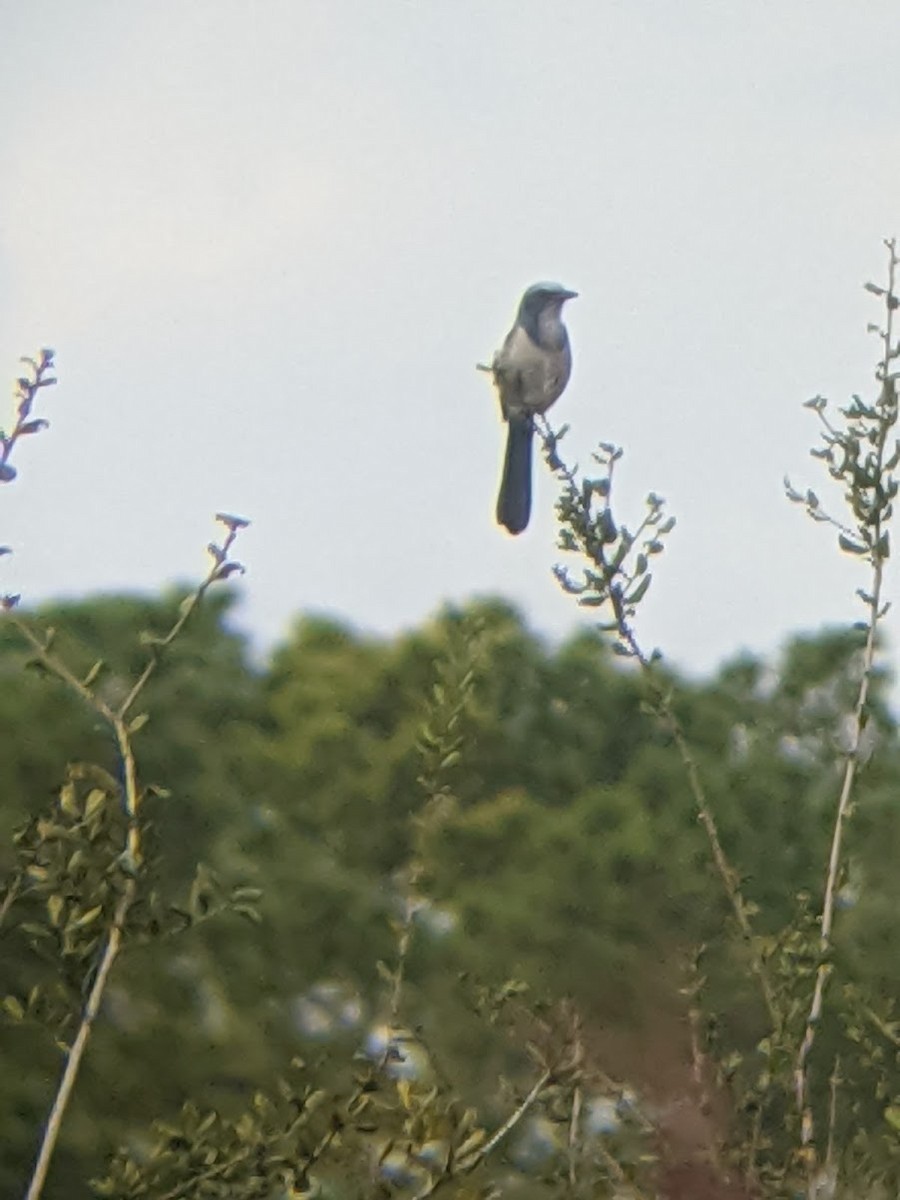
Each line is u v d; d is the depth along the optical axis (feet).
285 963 81.46
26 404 22.21
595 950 80.48
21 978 61.41
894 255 26.08
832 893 24.81
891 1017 26.32
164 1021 77.92
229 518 22.16
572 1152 24.45
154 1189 21.62
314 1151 21.81
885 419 25.89
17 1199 76.13
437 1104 21.48
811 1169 23.44
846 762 25.76
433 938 64.54
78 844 21.04
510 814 89.86
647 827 91.81
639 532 27.45
